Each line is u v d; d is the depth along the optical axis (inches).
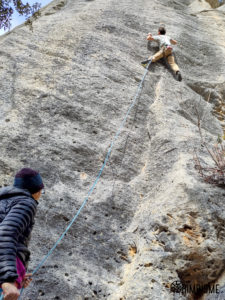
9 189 109.8
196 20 414.0
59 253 168.6
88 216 186.9
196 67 336.5
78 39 301.0
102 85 264.7
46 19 339.3
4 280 92.0
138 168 223.8
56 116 234.1
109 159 221.0
